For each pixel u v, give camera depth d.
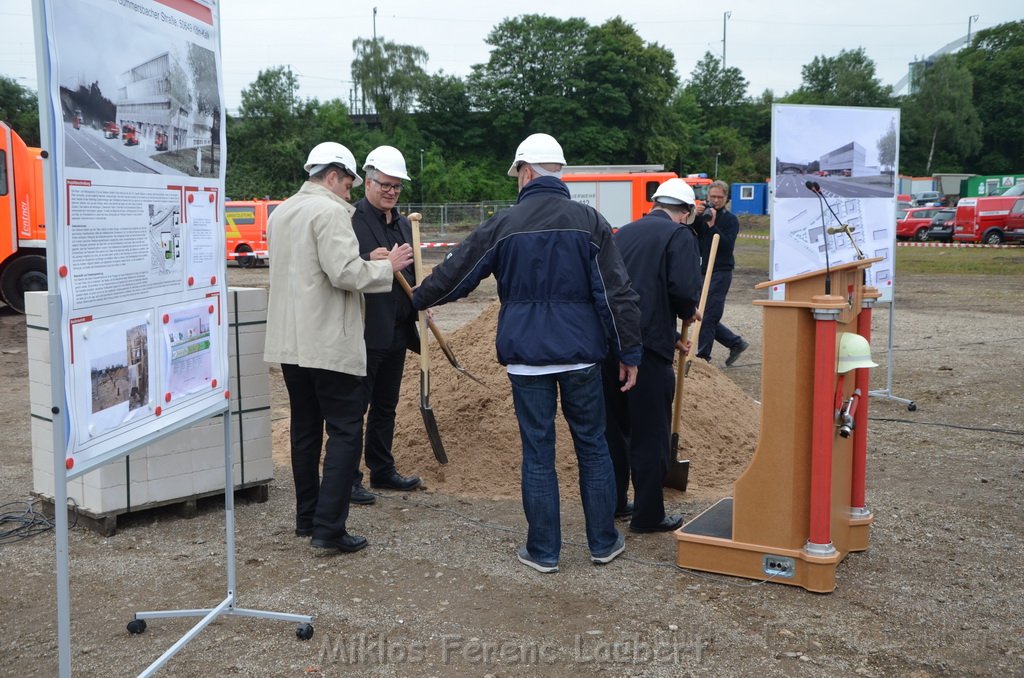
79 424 2.47
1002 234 31.39
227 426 3.37
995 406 7.49
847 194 6.90
